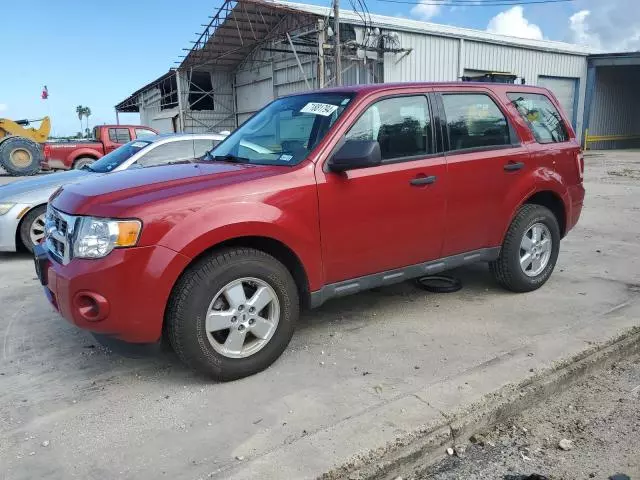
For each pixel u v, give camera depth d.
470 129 4.35
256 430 2.79
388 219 3.82
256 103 26.81
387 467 2.56
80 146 17.45
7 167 21.73
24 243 6.70
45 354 3.82
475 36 23.08
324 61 19.62
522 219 4.67
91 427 2.87
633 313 4.22
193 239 3.03
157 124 31.84
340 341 3.92
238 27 21.77
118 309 2.97
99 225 2.97
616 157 24.03
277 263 3.41
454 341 3.87
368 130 3.78
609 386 3.45
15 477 2.46
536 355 3.48
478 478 2.59
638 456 2.73
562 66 27.56
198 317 3.13
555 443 2.86
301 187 3.41
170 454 2.61
